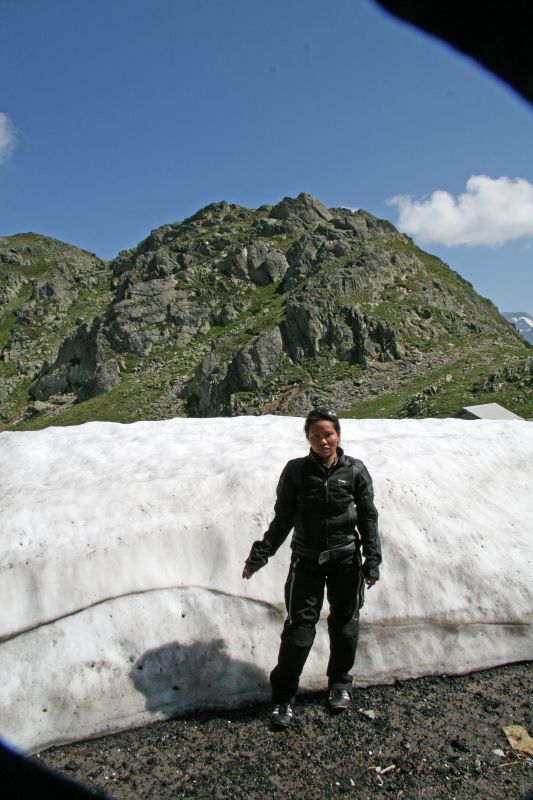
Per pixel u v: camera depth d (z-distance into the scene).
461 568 5.32
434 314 96.19
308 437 4.30
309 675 4.73
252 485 5.62
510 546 5.67
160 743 4.16
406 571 5.25
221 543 5.21
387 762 3.89
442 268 116.56
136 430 7.48
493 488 6.50
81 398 117.25
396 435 7.36
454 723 4.27
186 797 3.64
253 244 132.12
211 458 6.31
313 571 4.30
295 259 124.50
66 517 5.20
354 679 4.77
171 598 4.89
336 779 3.75
